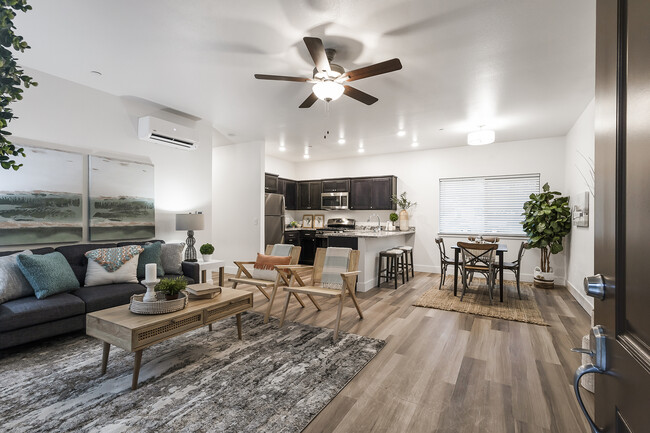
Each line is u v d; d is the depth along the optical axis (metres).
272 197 6.88
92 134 3.80
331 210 8.28
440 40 2.72
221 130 5.59
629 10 0.58
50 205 3.44
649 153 0.50
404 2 2.25
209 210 5.18
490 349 2.90
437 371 2.49
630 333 0.57
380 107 4.34
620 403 0.60
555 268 5.79
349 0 2.23
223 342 2.99
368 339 3.10
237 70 3.30
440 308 4.16
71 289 3.07
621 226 0.61
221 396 2.11
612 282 0.63
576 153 4.88
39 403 2.02
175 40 2.75
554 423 1.89
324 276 3.83
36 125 3.36
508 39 2.70
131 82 3.62
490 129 5.38
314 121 5.01
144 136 4.18
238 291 3.15
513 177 6.29
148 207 4.35
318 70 2.63
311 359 2.66
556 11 2.33
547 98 3.98
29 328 2.61
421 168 7.11
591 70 3.22
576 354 2.80
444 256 5.52
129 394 2.12
